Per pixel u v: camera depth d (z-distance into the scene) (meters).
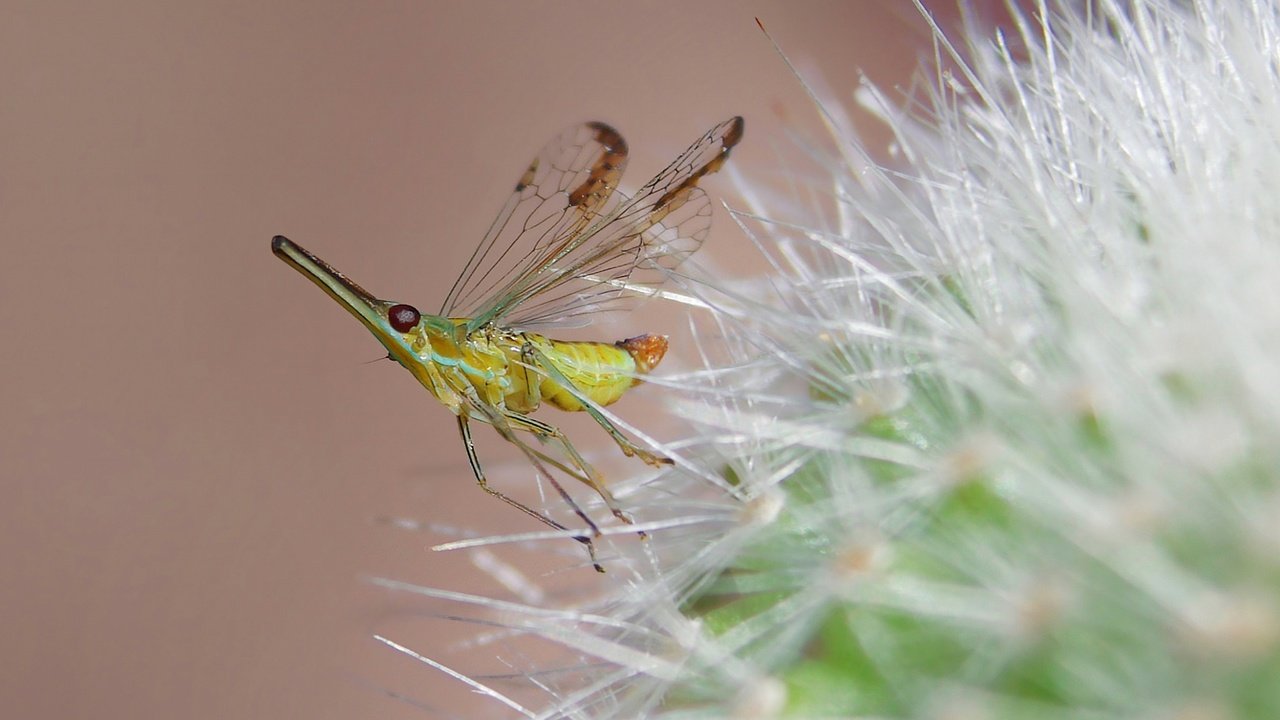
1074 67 0.11
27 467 0.15
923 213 0.11
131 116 0.17
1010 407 0.10
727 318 0.11
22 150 0.16
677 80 0.18
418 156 0.17
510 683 0.10
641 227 0.11
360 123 0.17
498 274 0.11
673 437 0.11
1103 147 0.10
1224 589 0.09
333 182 0.17
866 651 0.09
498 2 0.18
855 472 0.10
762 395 0.10
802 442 0.10
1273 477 0.09
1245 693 0.09
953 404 0.10
